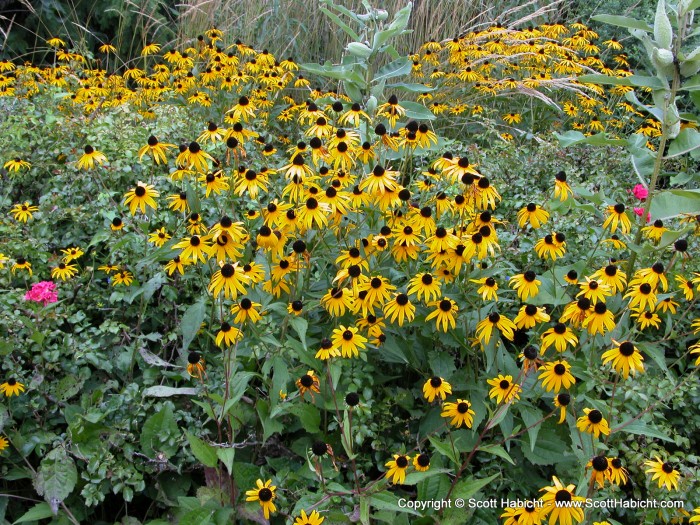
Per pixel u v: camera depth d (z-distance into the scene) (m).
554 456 2.36
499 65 6.48
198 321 2.41
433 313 2.44
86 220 3.44
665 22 2.94
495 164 4.31
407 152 3.35
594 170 4.46
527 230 3.64
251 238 2.99
